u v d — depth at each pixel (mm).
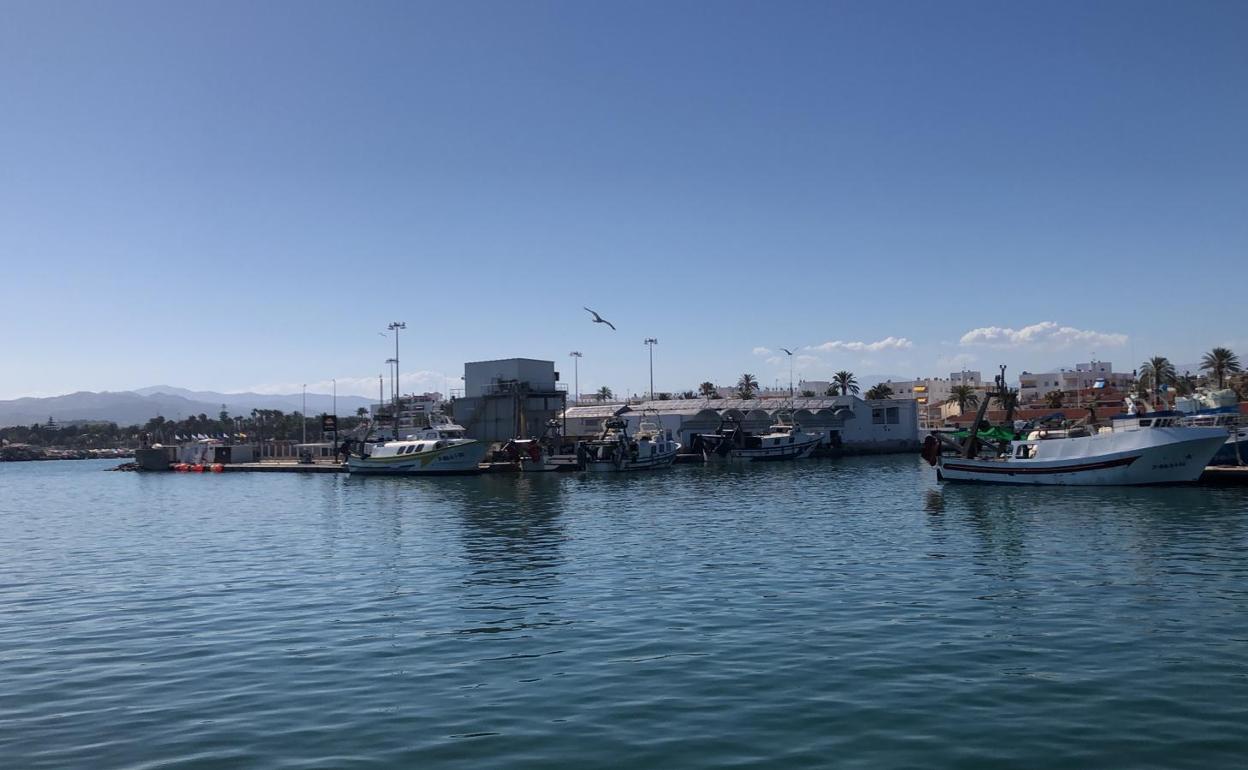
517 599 26953
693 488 76125
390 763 13719
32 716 16453
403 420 130125
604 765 13445
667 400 159125
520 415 122312
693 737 14562
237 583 31250
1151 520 44125
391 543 41875
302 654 20688
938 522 45750
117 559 39094
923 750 13836
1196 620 22547
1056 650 19734
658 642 21016
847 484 77125
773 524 46625
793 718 15406
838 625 22453
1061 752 13688
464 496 72438
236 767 13688
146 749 14570
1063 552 34375
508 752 14078
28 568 36688
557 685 17703
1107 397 169250
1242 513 46312
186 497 85688
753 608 24781
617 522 49312
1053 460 65125
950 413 190375
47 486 120750
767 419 141750
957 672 18094
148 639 22703
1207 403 72062
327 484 97188
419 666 19391
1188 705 15852
